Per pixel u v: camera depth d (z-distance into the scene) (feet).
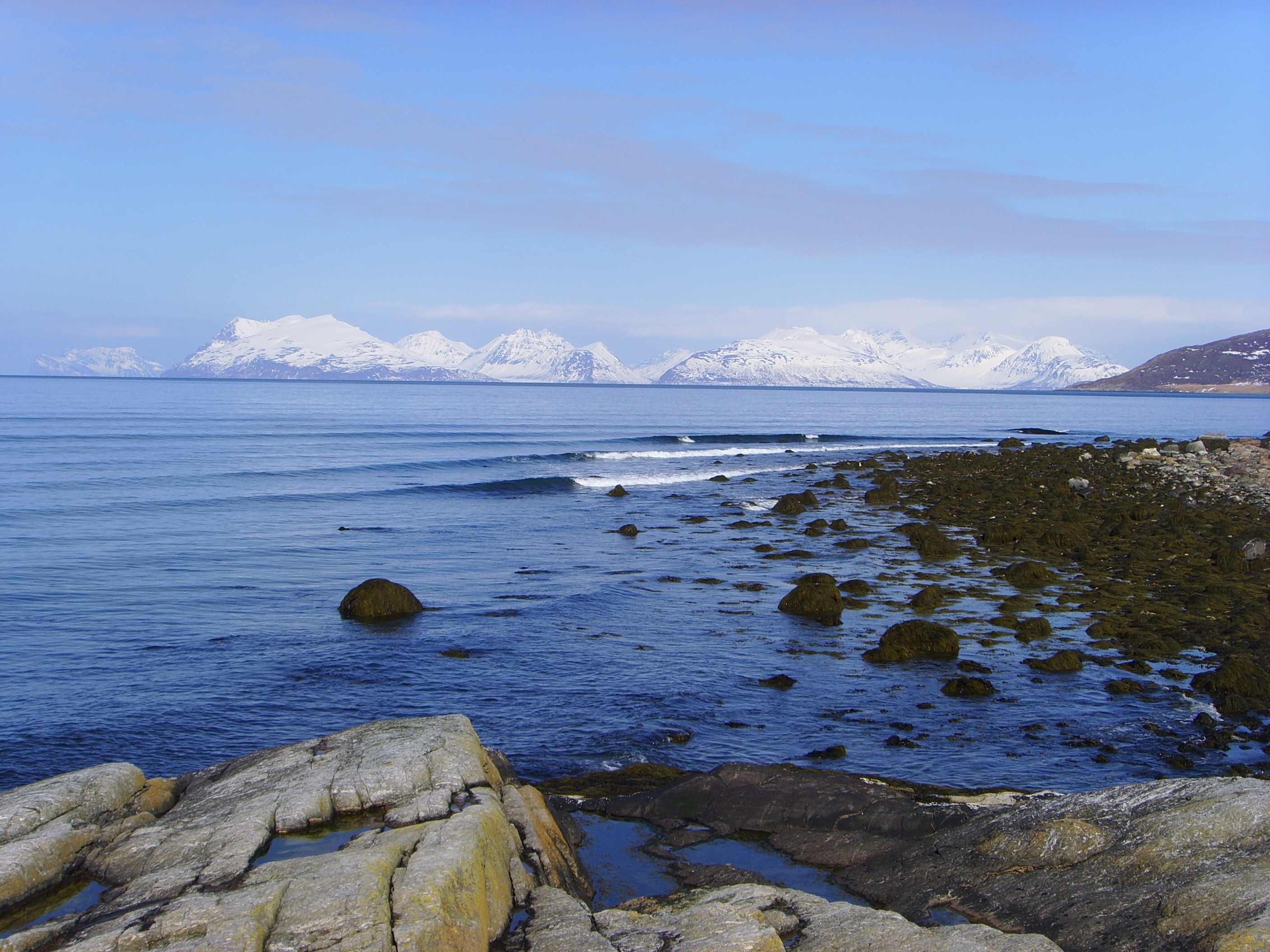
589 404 598.34
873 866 30.96
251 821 27.27
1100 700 53.11
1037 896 26.37
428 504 136.46
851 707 52.03
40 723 49.16
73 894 24.85
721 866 31.30
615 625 69.92
